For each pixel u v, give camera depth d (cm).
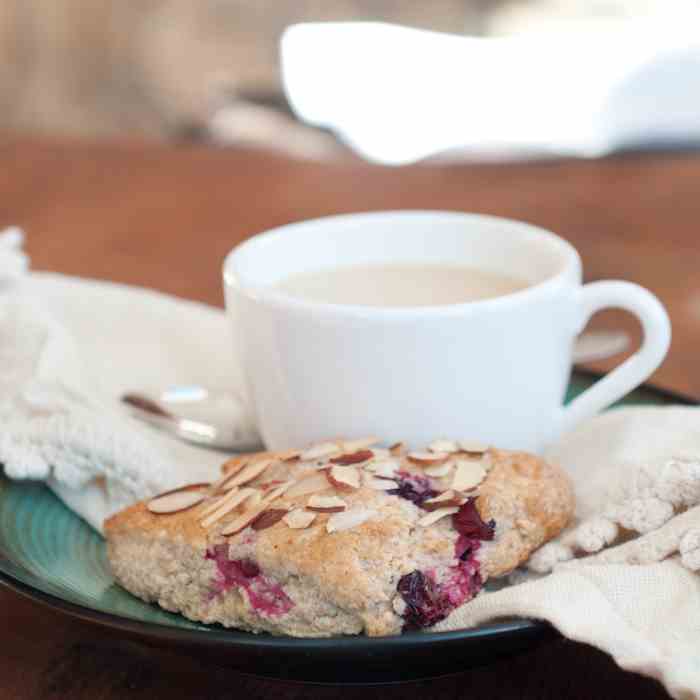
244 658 42
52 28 176
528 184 94
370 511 45
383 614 44
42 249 81
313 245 58
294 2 176
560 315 52
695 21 175
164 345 61
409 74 163
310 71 167
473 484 47
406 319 50
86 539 51
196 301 72
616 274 74
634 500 46
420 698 44
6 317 59
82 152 107
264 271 56
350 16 182
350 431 51
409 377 51
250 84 167
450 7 185
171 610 46
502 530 46
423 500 47
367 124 153
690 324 68
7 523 50
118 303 63
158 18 174
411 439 51
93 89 176
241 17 175
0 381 56
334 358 51
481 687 45
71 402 54
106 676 46
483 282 57
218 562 45
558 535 48
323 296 56
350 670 43
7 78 178
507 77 155
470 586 45
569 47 166
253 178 98
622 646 42
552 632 43
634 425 51
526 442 52
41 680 45
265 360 52
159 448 53
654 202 88
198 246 81
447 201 89
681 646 42
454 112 152
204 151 108
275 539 45
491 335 50
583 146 128
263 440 54
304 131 151
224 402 56
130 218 88
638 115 133
